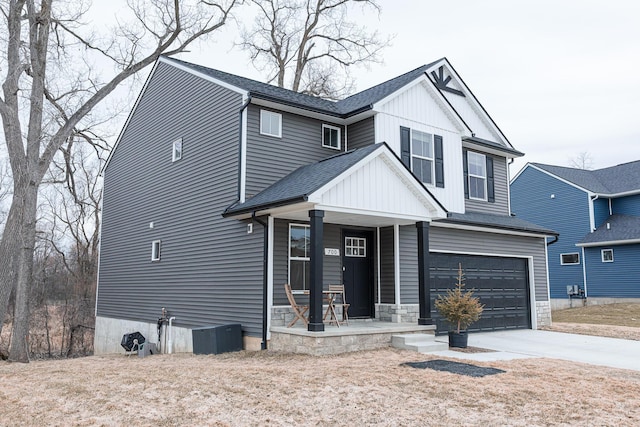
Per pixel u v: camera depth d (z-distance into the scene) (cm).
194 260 1353
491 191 1664
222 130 1287
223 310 1219
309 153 1319
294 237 1176
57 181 2366
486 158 1672
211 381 744
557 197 2833
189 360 1050
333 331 990
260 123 1236
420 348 1031
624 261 2484
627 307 2223
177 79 1538
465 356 992
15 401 666
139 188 1692
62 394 693
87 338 2284
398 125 1373
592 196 2653
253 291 1130
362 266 1322
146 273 1585
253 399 645
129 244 1717
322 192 973
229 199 1226
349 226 1291
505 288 1573
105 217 1927
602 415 578
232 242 1211
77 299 2397
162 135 1585
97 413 600
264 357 990
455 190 1489
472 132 1661
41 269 2662
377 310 1305
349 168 1024
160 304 1489
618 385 725
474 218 1464
